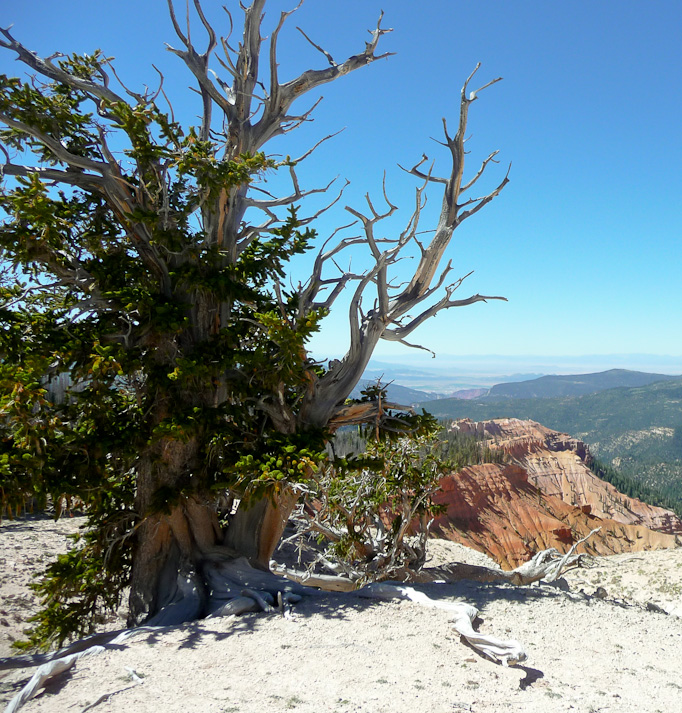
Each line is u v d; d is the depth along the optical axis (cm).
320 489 1691
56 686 735
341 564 1838
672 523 14162
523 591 1283
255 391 1341
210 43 1515
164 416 1320
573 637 991
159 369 1262
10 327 1184
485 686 755
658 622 1145
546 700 717
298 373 1255
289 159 1291
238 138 1468
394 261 1408
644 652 948
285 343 1193
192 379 1263
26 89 1251
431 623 995
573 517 10281
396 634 936
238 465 1126
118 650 868
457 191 1453
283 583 1223
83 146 1409
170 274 1301
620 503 14300
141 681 749
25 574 1711
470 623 984
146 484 1334
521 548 9050
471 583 1344
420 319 1473
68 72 1434
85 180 1341
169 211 1365
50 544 2011
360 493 1792
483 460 11050
